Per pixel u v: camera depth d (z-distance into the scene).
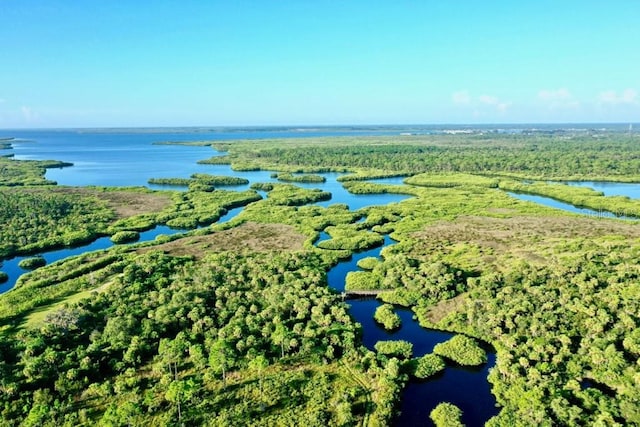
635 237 153.88
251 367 77.88
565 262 114.88
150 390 72.12
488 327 89.81
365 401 71.12
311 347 84.12
